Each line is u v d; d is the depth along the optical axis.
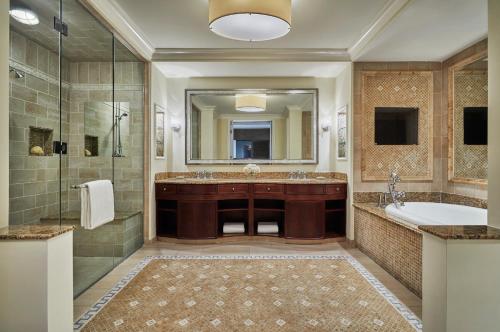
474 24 2.76
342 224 4.02
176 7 2.69
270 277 2.74
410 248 2.46
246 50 3.67
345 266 3.04
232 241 3.89
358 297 2.34
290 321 1.98
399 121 3.83
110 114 3.78
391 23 2.75
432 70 3.79
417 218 2.61
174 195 3.85
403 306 2.19
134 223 3.52
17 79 2.96
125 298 2.31
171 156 4.41
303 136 4.39
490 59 1.60
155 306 2.19
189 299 2.30
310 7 2.68
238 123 4.39
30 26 2.79
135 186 3.79
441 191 3.80
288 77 4.38
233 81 4.38
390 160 3.82
